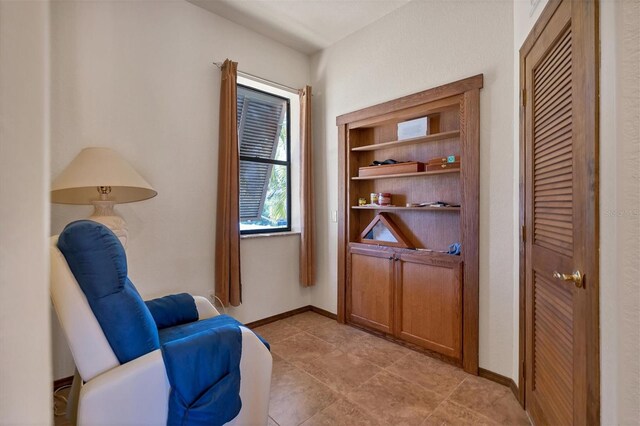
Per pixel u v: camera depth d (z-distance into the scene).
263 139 3.39
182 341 1.25
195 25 2.62
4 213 0.26
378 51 2.81
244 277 2.99
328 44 3.24
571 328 1.20
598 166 0.99
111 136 2.19
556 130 1.33
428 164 2.52
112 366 1.14
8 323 0.26
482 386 2.03
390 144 2.77
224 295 2.69
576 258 1.14
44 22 0.29
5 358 0.26
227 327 1.39
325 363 2.32
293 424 1.67
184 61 2.55
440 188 2.61
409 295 2.59
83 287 1.13
